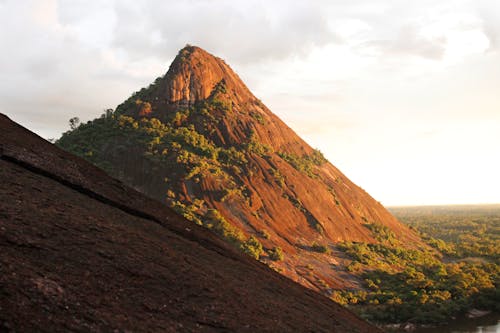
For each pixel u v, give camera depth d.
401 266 151.00
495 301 110.38
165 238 26.75
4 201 19.47
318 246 144.75
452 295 111.06
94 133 192.00
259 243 126.19
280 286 31.36
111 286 16.52
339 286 117.69
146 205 32.94
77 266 16.72
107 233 21.39
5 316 11.89
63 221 20.08
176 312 17.05
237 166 172.25
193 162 160.75
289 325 21.64
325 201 185.75
